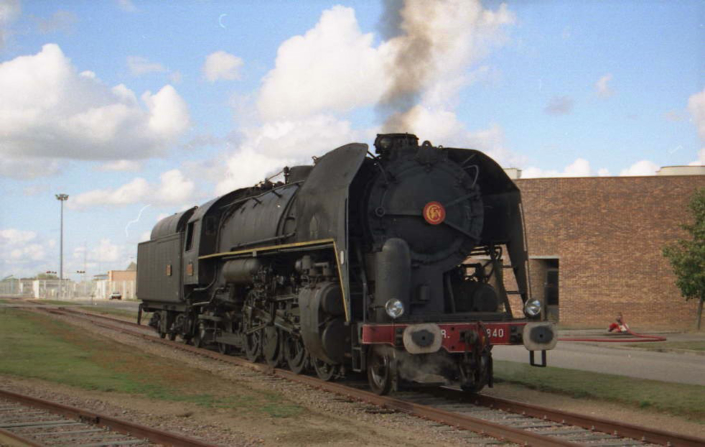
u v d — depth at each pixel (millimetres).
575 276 34344
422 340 9688
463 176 11742
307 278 12047
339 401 10320
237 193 18438
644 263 33781
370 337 9703
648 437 7742
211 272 17875
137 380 12086
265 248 13641
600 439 7910
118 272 117312
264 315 14359
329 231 10805
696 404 9680
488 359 10086
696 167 35062
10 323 27125
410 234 11164
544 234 34875
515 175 37688
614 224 34156
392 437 8008
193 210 19969
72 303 67500
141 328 26906
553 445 7312
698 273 27297
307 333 11344
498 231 12547
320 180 11609
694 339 25047
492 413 9492
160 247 21594
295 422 8758
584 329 30938
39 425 8344
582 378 12352
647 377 13086
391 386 10383
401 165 11297
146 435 7660
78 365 14000
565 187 34750
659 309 33531
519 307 33438
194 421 8766
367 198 11172
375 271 10461
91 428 8188
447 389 11047
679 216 33625
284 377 12891
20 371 13086
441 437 8031
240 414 9234
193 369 14008
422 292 10977
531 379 12320
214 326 17672
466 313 10953
